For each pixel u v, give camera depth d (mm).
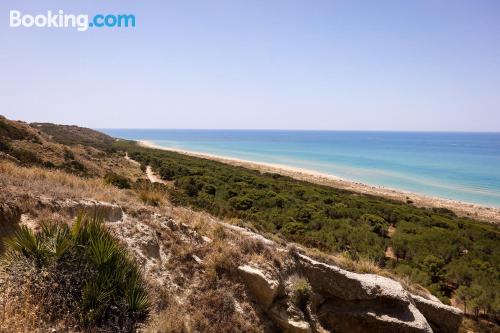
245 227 12711
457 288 21891
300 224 29891
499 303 17250
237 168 79000
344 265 12164
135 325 5586
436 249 26547
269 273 8578
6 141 34469
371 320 9039
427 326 9078
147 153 97438
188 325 6449
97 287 5457
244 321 7512
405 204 49938
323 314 9203
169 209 10898
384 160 113250
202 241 9156
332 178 74938
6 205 6863
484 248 28984
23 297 5016
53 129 116625
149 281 6867
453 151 156250
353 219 36500
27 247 5668
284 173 79250
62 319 5055
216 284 7945
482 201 54750
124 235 7906
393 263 23625
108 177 19812
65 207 7828
